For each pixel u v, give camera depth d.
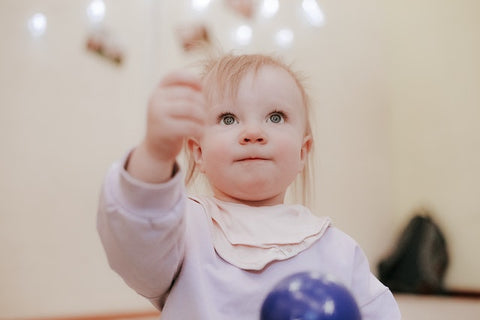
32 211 1.97
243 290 0.58
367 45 2.78
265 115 0.65
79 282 2.00
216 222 0.64
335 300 0.44
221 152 0.64
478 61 2.52
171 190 0.50
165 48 2.21
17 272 1.93
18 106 1.99
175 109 0.47
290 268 0.60
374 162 2.73
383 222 2.72
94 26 2.12
